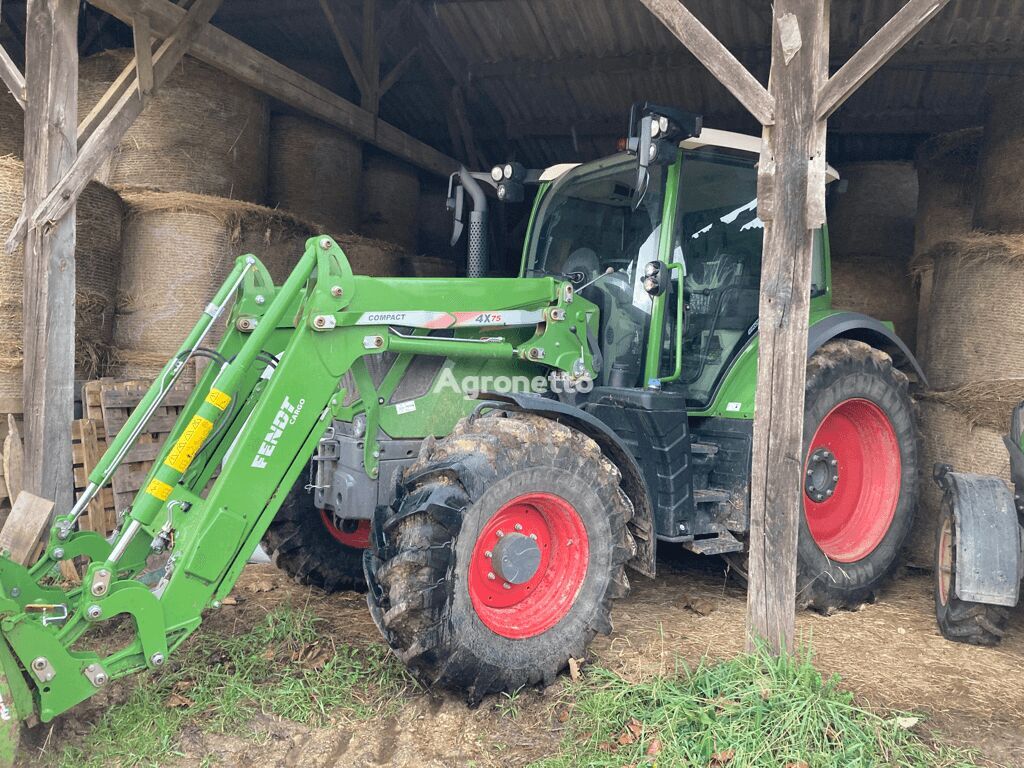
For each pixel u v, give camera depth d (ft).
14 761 7.47
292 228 16.80
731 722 7.88
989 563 10.30
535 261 12.85
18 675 7.25
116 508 13.67
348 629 10.83
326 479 10.85
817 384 11.78
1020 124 13.70
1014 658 10.33
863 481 12.98
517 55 22.49
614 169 11.81
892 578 12.91
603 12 20.33
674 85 21.91
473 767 7.68
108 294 14.88
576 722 8.37
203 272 15.43
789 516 8.72
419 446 10.54
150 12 13.12
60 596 8.48
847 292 18.30
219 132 16.67
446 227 24.86
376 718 8.59
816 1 8.34
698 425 11.94
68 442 12.57
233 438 9.66
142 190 15.61
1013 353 12.96
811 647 9.77
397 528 8.58
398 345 9.57
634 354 11.27
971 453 13.12
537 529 9.47
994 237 13.34
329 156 19.75
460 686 8.57
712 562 14.49
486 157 26.27
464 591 8.48
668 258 11.09
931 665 10.02
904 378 12.92
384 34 21.36
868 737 7.75
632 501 10.11
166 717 8.36
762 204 8.68
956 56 18.40
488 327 10.48
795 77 8.45
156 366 15.11
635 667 9.55
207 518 8.20
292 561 12.09
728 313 12.04
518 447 8.98
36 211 12.25
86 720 8.35
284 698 8.79
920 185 17.60
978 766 7.64
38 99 12.29
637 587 12.92
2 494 13.01
